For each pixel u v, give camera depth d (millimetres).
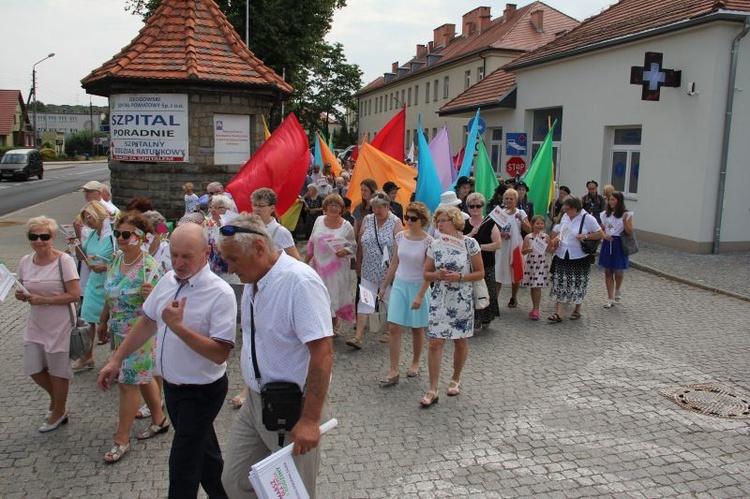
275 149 8297
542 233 8797
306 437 2865
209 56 13625
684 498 4191
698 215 13883
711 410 5633
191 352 3564
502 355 7195
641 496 4207
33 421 5293
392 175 9750
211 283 3605
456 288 5695
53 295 4957
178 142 13336
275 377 3090
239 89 13484
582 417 5488
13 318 8469
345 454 4797
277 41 28734
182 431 3572
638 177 15906
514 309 9461
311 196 13422
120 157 13586
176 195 13539
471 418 5461
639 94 15781
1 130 69000
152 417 5020
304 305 2992
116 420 5332
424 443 4984
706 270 12117
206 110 13406
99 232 6309
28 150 41281
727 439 5078
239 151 13891
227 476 3262
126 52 13625
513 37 39875
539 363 6914
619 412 5602
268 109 14922
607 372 6621
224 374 3738
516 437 5094
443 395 5984
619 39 15992
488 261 8023
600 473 4516
